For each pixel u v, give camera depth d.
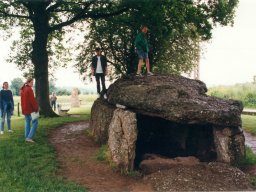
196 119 13.29
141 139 16.22
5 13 24.86
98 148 15.46
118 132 13.82
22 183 11.51
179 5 22.52
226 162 13.24
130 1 22.38
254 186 11.59
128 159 13.11
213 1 23.72
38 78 25.12
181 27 23.67
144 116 16.30
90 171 12.99
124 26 28.69
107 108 16.53
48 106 25.16
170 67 33.25
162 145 16.12
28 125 16.06
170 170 12.33
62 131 18.75
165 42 29.16
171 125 16.12
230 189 11.20
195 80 17.16
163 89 14.38
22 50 30.14
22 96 16.00
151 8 21.38
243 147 13.63
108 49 31.77
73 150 15.20
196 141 15.30
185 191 11.09
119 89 15.41
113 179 12.42
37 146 15.16
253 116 28.77
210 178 11.78
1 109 18.11
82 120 22.95
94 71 19.00
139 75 16.45
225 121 13.36
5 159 13.54
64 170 13.05
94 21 30.06
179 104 13.50
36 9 24.75
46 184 11.50
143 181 12.20
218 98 14.97
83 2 24.39
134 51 30.02
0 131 18.73
